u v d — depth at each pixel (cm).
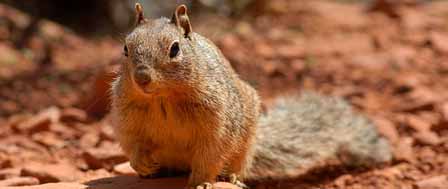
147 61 845
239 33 2586
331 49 2380
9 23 2636
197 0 2789
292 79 2000
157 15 2869
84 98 1719
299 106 1231
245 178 1106
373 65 2152
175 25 907
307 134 1180
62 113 1598
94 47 2627
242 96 995
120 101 913
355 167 1232
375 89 1888
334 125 1216
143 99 891
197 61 893
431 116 1565
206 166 917
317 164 1219
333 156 1223
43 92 1962
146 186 938
